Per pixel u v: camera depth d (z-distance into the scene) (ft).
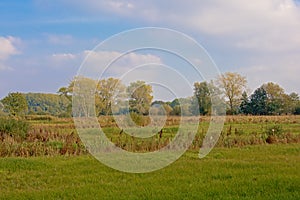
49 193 31.81
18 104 148.87
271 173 38.11
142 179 37.11
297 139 68.74
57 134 73.36
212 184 34.04
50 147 57.47
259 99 220.23
